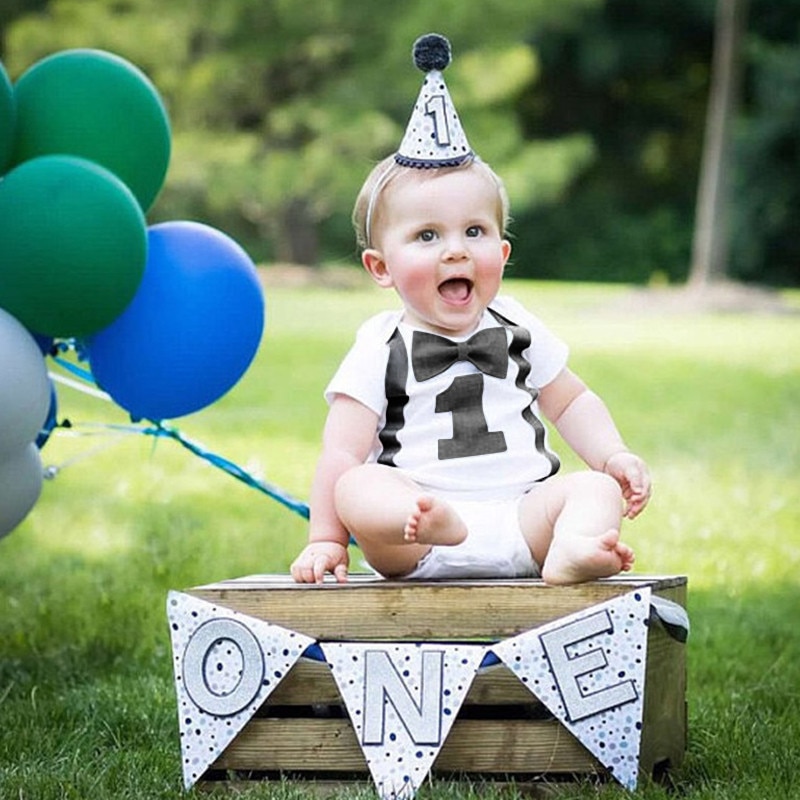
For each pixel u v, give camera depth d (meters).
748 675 5.36
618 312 22.02
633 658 3.61
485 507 3.90
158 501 8.62
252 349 4.93
